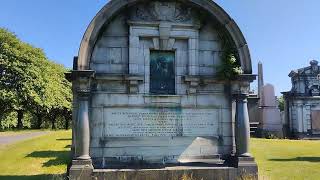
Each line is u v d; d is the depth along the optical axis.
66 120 88.25
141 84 16.27
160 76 16.61
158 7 16.55
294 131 53.25
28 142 33.66
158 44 16.50
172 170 15.03
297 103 53.25
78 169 14.55
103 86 15.99
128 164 15.83
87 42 15.30
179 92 16.53
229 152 16.59
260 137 42.75
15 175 17.14
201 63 16.77
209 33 16.94
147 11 16.45
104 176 14.67
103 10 15.59
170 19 16.59
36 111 75.19
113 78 15.91
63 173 17.17
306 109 52.97
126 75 15.97
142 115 16.16
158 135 16.20
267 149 27.88
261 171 17.77
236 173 15.36
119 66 16.16
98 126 15.80
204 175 15.18
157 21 16.45
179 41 16.73
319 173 17.34
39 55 67.44
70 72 15.45
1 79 60.22
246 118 15.98
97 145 15.71
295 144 32.22
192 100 16.58
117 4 15.74
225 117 16.75
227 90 16.86
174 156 16.19
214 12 16.41
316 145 31.42
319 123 52.59
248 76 16.05
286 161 21.56
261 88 47.91
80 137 14.82
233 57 16.33
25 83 61.38
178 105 16.45
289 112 54.59
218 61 16.81
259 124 44.53
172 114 16.38
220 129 16.66
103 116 15.89
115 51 16.20
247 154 15.70
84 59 15.20
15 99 60.34
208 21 16.89
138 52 16.31
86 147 14.88
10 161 21.75
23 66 61.97
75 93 15.91
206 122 16.61
